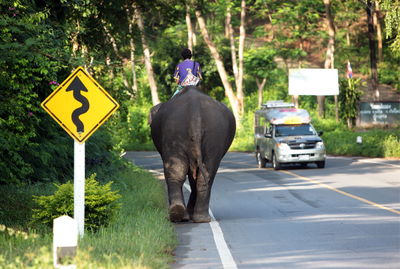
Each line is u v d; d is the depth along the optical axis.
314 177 31.16
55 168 21.83
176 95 16.45
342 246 12.76
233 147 66.00
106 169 25.28
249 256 11.98
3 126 17.45
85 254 9.89
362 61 93.31
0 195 16.67
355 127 66.12
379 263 10.99
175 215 15.29
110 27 31.83
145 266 9.80
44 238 11.92
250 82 87.50
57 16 24.14
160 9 35.75
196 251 12.47
